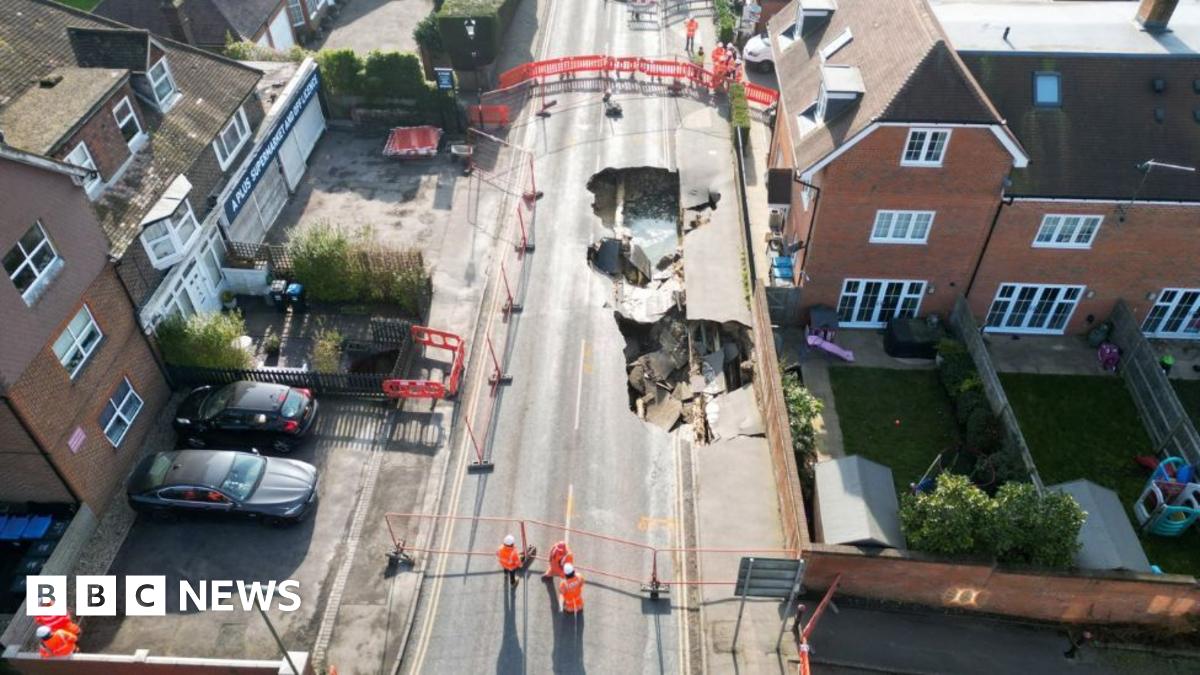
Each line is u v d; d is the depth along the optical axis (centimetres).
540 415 2986
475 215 3869
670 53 5059
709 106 4628
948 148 2834
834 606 2430
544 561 2536
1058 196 2930
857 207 3016
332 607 2427
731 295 3419
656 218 4109
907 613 2423
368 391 3020
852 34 3312
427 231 3769
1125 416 3034
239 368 2972
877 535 2320
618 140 4359
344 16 5606
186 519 2648
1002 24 3228
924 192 2959
